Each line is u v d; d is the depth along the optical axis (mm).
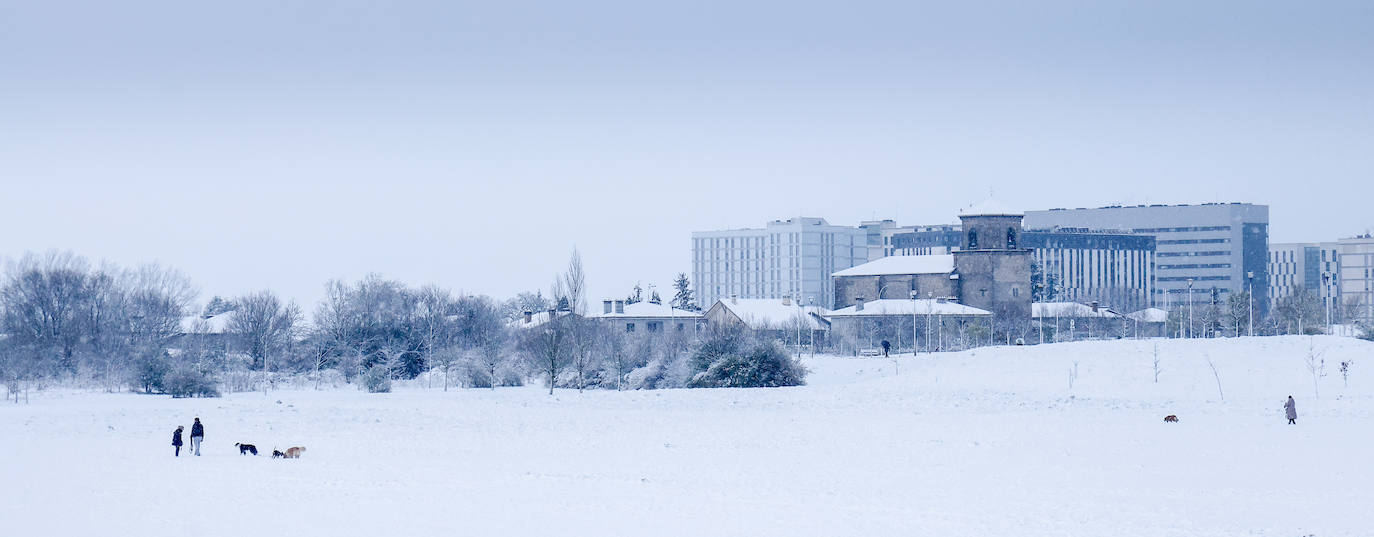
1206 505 63750
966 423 106188
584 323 177000
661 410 122562
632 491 68562
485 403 130750
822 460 82188
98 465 79375
